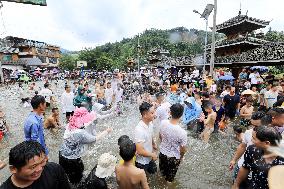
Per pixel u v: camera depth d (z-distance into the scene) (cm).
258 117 413
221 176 548
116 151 686
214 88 1413
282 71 2908
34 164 184
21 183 192
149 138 424
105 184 375
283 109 401
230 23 2419
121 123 1027
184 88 1350
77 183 421
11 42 6512
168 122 437
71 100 995
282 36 4112
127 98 1700
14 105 1598
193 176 546
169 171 455
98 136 435
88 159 627
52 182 206
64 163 408
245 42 2209
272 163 271
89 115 425
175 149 440
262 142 280
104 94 1234
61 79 5272
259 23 2338
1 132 785
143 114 411
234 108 940
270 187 146
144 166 424
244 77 1816
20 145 188
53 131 882
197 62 2881
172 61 3547
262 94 1082
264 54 1852
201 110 822
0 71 3828
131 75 3375
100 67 7106
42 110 419
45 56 7000
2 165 439
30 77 4712
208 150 702
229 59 2239
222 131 877
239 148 416
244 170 304
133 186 316
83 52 7412
